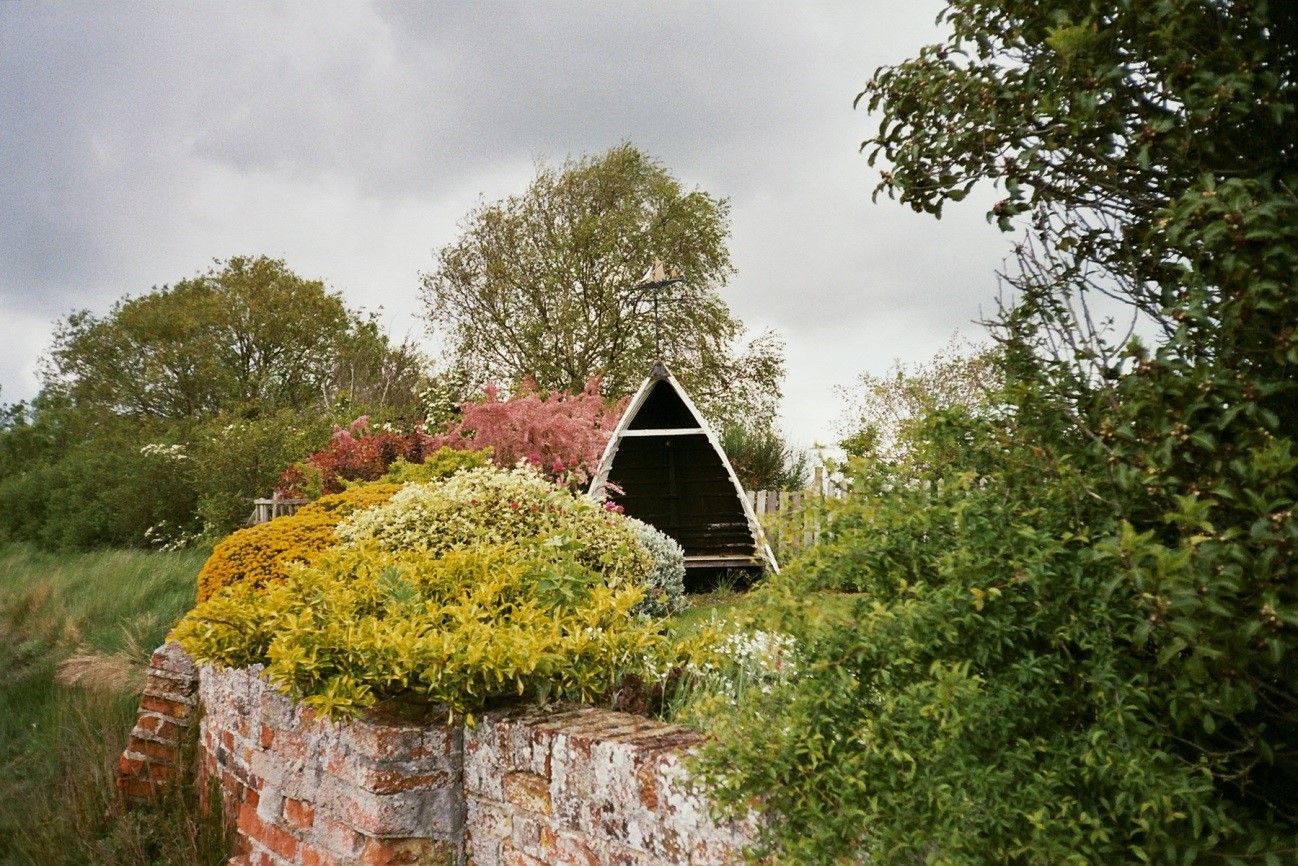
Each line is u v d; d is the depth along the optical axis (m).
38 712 7.67
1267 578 1.76
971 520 2.40
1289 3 2.03
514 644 3.73
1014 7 2.49
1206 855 2.03
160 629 8.82
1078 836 2.03
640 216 23.08
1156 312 2.34
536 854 3.40
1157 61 2.12
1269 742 2.21
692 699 3.97
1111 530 2.18
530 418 14.92
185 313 28.25
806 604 2.56
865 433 2.99
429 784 3.75
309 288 29.38
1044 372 2.48
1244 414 1.97
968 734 2.27
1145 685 2.07
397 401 23.81
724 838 2.70
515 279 22.89
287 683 3.92
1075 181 2.46
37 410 32.31
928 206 2.81
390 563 4.81
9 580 12.94
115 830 5.42
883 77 2.86
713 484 13.28
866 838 2.40
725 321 23.66
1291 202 1.87
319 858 4.10
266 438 17.53
